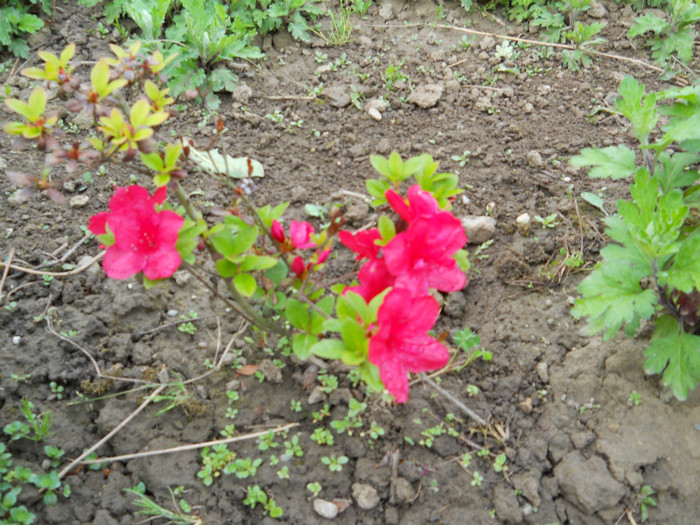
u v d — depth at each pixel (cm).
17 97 77
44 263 63
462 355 58
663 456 53
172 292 62
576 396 56
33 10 85
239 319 61
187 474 52
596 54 88
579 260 64
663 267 55
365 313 41
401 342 41
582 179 72
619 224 53
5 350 57
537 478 52
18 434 52
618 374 57
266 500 51
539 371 58
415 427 54
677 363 52
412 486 52
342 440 54
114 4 85
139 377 56
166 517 50
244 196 47
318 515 50
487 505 51
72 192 70
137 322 60
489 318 62
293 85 82
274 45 87
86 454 52
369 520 50
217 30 79
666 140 53
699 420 54
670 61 87
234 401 56
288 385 57
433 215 42
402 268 43
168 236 43
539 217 68
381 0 94
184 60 78
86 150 42
